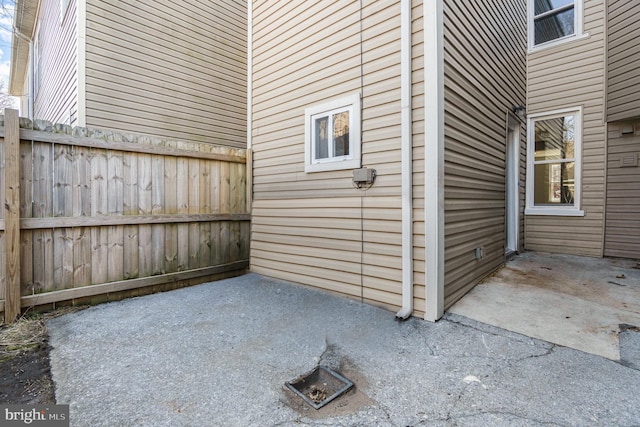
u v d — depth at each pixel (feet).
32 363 7.41
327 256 12.75
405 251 10.19
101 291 11.48
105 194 11.62
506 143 16.21
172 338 8.79
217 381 6.76
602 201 17.76
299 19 13.78
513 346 8.05
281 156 14.74
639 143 16.65
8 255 9.55
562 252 18.98
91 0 16.67
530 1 20.22
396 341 8.52
